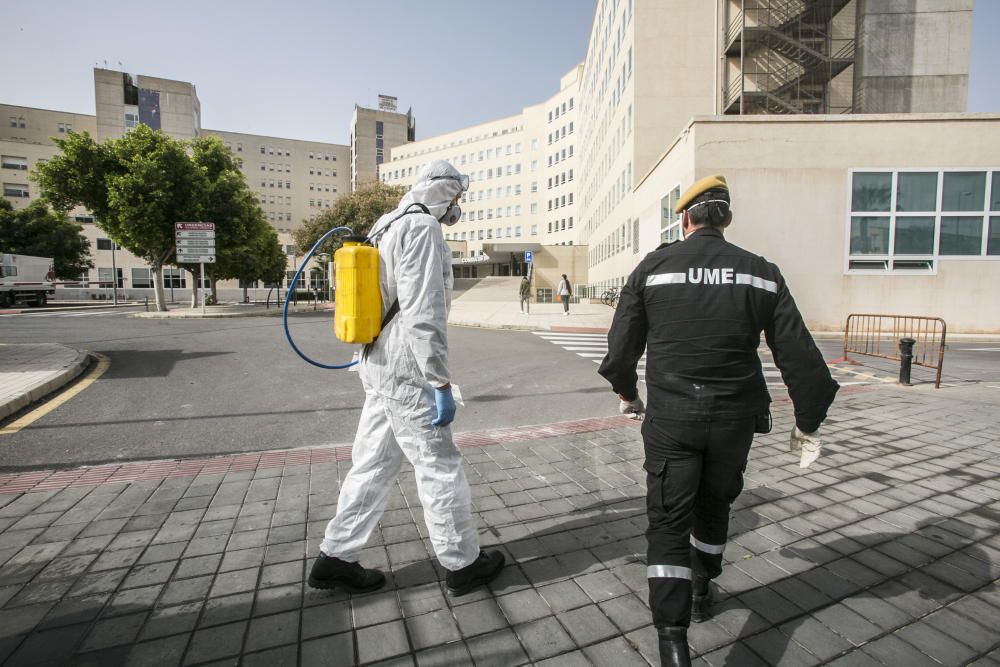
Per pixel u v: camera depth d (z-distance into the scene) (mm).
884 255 15297
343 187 102875
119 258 59188
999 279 15156
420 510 3170
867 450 4336
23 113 72500
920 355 10867
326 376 7914
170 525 2979
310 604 2262
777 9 21359
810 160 15250
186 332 13977
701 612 2180
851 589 2391
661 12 23141
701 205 2031
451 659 1940
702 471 2014
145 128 20688
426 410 2182
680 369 1878
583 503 3305
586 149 49938
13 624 2096
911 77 20203
